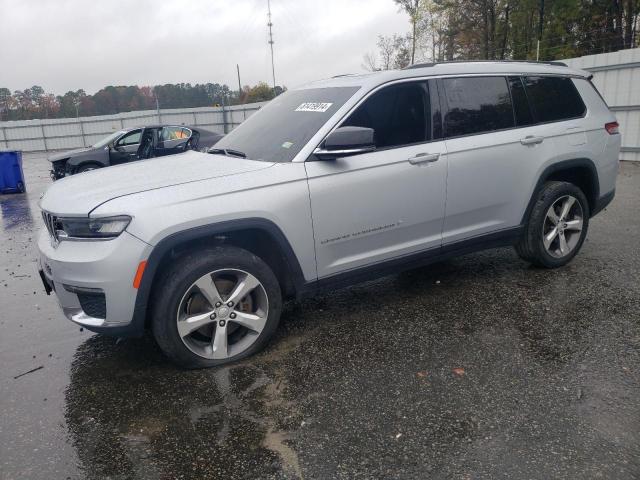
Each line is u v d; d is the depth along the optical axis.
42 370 3.53
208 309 3.40
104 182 3.56
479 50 34.84
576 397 2.91
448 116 4.15
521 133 4.48
